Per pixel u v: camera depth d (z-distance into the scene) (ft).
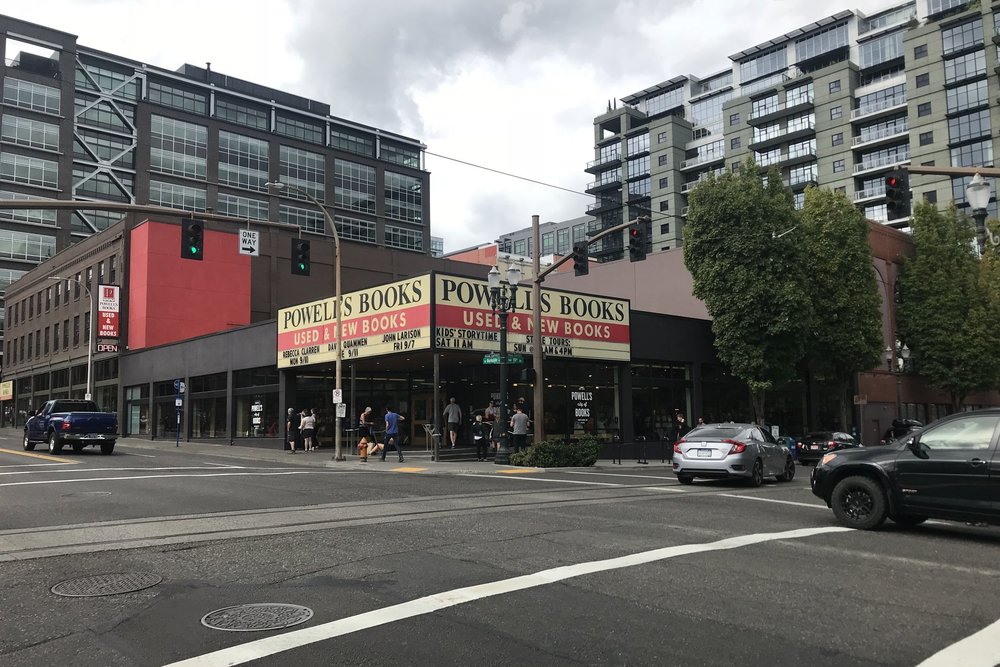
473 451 88.63
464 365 97.76
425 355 85.71
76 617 18.37
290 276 157.99
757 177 101.55
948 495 29.53
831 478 33.27
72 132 248.93
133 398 142.51
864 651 15.72
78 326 166.81
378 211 308.81
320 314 96.27
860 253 106.93
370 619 17.93
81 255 168.14
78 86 255.29
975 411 30.32
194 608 19.10
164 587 21.35
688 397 108.58
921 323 125.49
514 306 81.10
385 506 39.40
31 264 238.27
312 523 33.30
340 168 300.61
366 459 80.69
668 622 17.75
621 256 355.77
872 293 107.55
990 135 232.94
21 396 201.77
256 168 279.69
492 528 31.63
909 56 254.47
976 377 123.03
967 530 32.42
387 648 15.87
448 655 15.43
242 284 149.79
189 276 143.64
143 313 139.03
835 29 300.61
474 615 18.25
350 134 311.47
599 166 366.22
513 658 15.28
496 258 208.95
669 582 21.70
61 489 47.85
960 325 124.77
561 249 414.41
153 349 135.23
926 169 47.52
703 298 102.58
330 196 295.07
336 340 84.64
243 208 274.16
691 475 54.65
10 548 27.50
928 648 15.93
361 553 26.11
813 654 15.55
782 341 97.25
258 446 106.22
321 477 59.00
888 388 135.03
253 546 27.58
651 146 344.08
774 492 48.88
